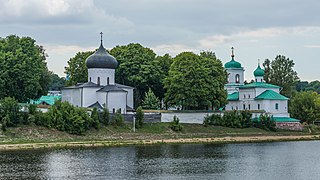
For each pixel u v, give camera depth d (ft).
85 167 318.04
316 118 646.74
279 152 409.28
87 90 545.44
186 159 360.89
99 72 562.66
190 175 297.33
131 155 377.09
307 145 469.98
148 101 581.12
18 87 512.22
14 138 434.30
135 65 606.55
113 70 570.87
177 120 524.52
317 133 582.35
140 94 622.13
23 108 479.00
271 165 337.52
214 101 571.69
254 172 309.63
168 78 572.92
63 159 350.64
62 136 454.40
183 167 325.01
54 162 336.08
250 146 456.86
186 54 570.46
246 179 287.28
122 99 547.90
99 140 459.73
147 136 490.08
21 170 303.89
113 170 309.22
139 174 297.53
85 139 458.91
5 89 502.79
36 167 315.17
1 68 499.51
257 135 544.62
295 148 441.68
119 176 290.35
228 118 559.38
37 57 533.14
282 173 307.17
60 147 418.51
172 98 574.15
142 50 624.18
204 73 557.33
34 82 511.81
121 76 613.93
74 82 640.17
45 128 459.73
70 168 313.53
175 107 623.36
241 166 331.98
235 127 557.33
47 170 305.12
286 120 594.24
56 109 470.39
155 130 508.12
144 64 610.24
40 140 439.63
